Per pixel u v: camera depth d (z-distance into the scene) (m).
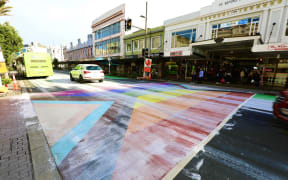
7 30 14.09
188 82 13.82
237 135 3.04
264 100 6.44
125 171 1.92
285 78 10.55
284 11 9.53
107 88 9.11
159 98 6.48
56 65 47.62
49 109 4.52
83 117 3.89
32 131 3.00
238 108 5.07
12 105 4.81
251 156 2.32
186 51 13.09
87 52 35.41
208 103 5.73
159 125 3.47
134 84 11.73
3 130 3.00
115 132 3.05
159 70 19.44
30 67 13.64
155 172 1.92
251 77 12.52
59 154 2.26
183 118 3.99
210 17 13.22
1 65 6.48
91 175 1.84
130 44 22.81
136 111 4.52
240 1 11.28
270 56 10.95
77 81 12.66
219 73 13.09
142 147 2.51
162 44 18.06
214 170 1.98
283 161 2.21
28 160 2.09
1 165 1.96
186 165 2.07
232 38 9.91
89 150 2.38
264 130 3.30
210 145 2.63
